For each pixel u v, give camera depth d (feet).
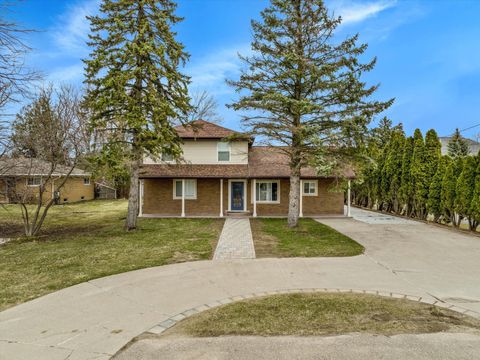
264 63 38.75
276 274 21.81
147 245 32.35
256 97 38.27
